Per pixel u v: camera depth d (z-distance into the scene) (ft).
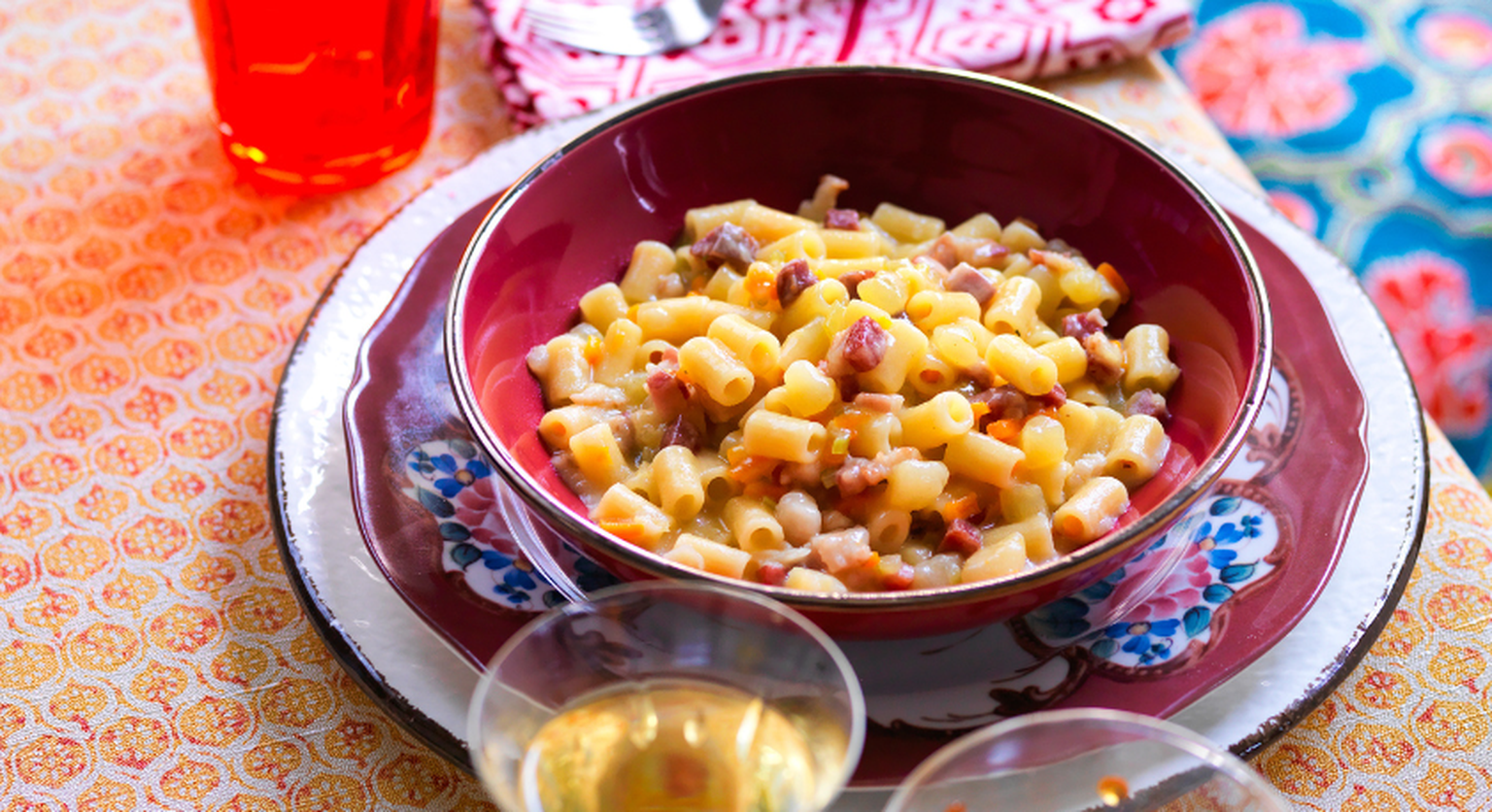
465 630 1.79
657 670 1.67
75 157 2.30
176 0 2.51
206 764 1.80
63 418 2.05
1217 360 1.90
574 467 1.90
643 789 1.62
